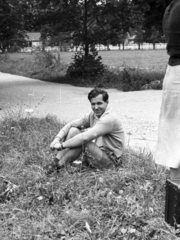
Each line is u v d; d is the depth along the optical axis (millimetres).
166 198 2609
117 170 3541
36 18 13469
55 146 3488
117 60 29094
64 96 9719
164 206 2828
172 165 2592
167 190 2598
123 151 3793
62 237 2471
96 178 3328
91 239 2457
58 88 11820
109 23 13680
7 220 2701
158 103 8023
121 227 2566
